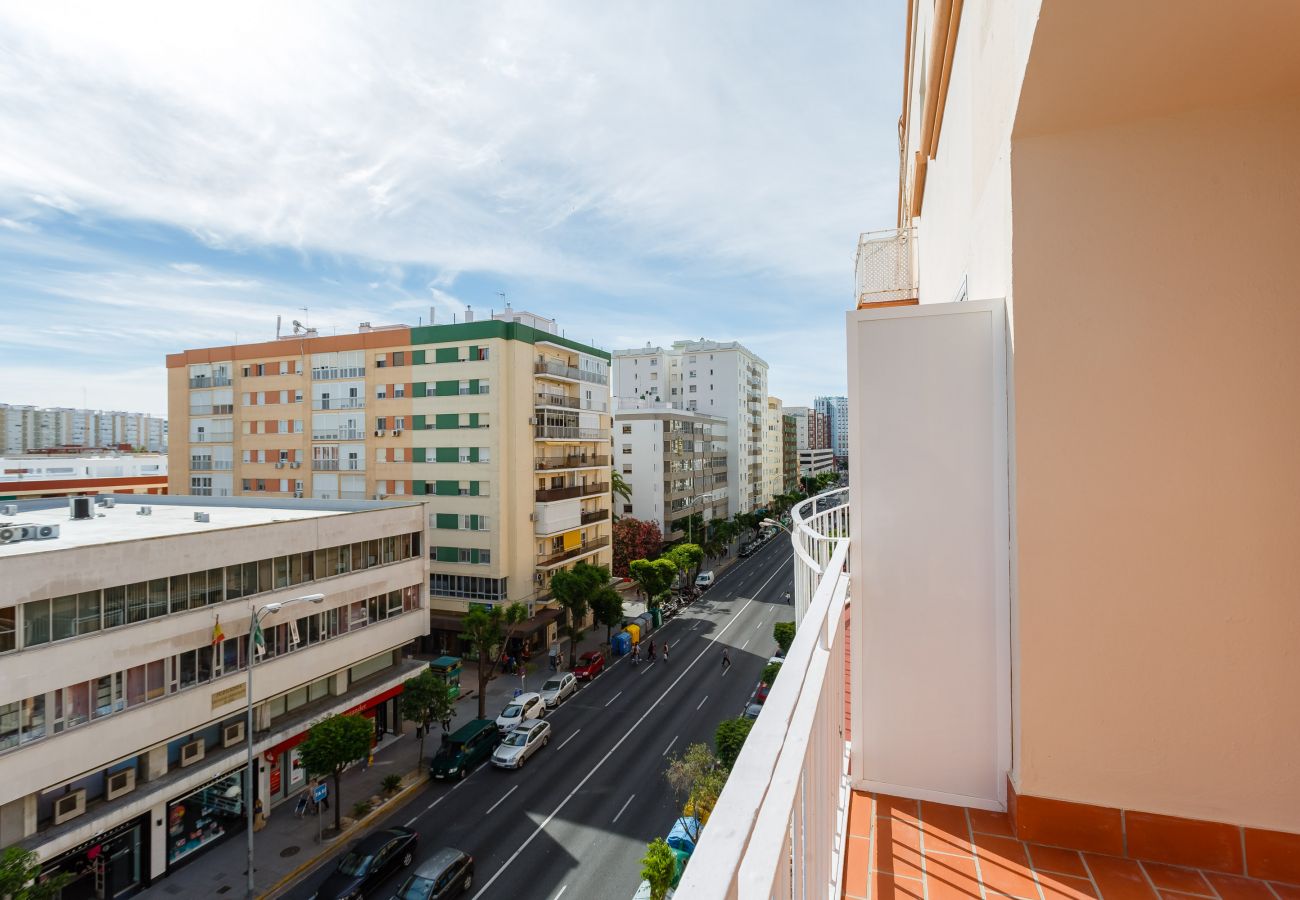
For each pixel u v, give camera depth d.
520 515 31.50
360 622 20.41
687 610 40.31
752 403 77.44
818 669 1.67
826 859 1.81
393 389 32.72
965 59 4.11
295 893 14.28
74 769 12.97
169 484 37.91
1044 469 2.48
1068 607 2.48
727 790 0.95
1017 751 2.68
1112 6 1.72
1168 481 2.36
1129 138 2.38
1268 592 2.29
